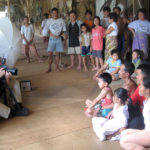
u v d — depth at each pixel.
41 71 5.77
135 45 5.16
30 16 8.66
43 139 2.61
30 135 2.71
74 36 5.68
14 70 3.34
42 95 4.06
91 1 8.20
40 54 7.98
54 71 5.69
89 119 3.06
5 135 2.73
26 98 3.94
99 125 2.56
